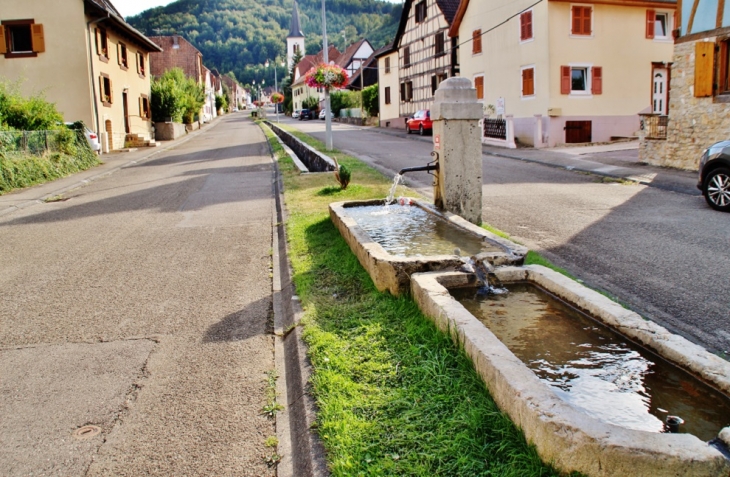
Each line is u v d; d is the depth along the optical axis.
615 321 3.57
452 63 32.66
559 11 22.47
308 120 63.84
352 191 10.99
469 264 4.64
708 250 6.77
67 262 7.29
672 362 3.13
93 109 24.36
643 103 24.36
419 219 7.18
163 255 7.51
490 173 15.20
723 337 4.29
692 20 14.16
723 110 13.41
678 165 14.80
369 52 70.50
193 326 4.94
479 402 2.96
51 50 23.78
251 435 3.22
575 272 6.03
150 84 35.19
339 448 2.76
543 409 2.52
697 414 2.75
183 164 20.22
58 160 17.52
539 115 22.70
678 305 4.97
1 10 23.48
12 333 4.88
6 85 20.20
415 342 3.78
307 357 3.90
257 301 5.55
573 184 12.94
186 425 3.35
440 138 7.10
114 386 3.87
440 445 2.70
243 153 23.52
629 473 2.24
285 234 7.91
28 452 3.13
